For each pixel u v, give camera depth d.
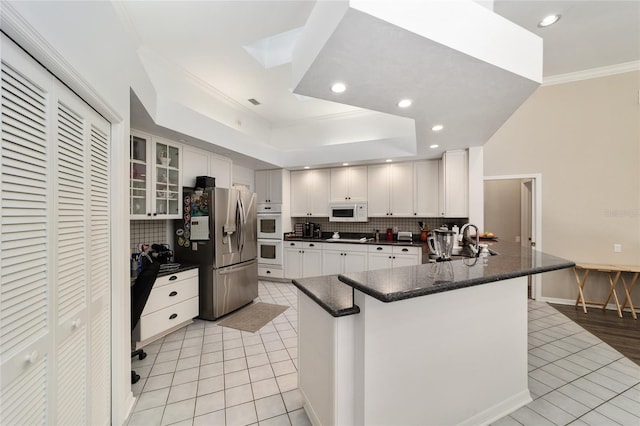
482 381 1.57
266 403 1.74
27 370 0.85
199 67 2.99
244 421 1.59
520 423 1.56
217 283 3.11
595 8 2.33
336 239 4.76
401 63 1.43
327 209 4.86
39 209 0.92
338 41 1.24
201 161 3.42
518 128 3.79
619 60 3.22
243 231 3.55
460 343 1.49
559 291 3.67
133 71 1.75
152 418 1.61
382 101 1.94
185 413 1.65
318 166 4.75
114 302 1.49
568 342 2.56
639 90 3.27
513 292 1.68
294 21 2.24
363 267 4.33
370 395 1.25
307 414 1.63
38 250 0.92
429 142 3.18
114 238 1.49
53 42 0.93
